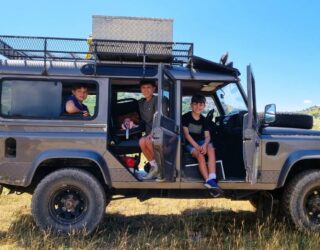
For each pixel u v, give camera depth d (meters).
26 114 4.90
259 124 5.12
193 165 5.11
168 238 5.02
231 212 6.45
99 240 4.83
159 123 4.52
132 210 6.54
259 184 5.10
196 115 5.25
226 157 5.41
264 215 5.90
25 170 4.82
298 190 5.13
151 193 5.25
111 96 5.57
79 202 4.94
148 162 5.29
